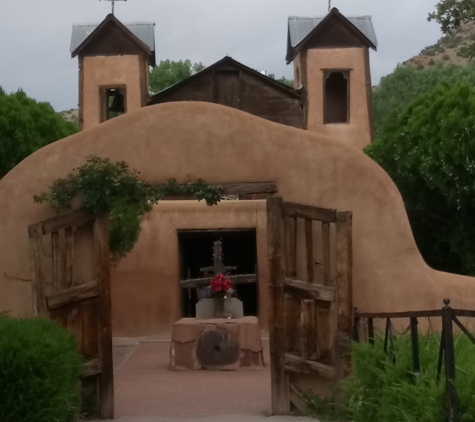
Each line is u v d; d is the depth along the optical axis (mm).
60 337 7699
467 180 15203
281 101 22062
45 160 9055
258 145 9141
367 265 9125
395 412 5605
